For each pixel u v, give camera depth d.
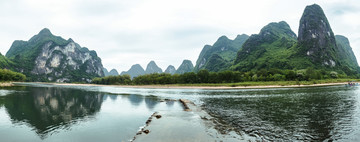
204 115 26.34
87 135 17.98
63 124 22.30
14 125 21.66
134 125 21.91
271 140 15.11
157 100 48.12
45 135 17.98
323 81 117.69
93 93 72.00
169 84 155.75
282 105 34.06
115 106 37.34
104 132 18.97
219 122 21.78
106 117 26.47
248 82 124.50
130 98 53.12
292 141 14.88
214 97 53.09
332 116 23.88
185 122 21.94
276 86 100.19
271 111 28.45
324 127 18.91
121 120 24.55
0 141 16.33
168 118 24.45
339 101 37.09
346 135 16.23
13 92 63.56
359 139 15.16
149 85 163.00
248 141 14.84
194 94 66.12
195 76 147.38
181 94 66.88
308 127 18.98
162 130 18.39
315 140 15.09
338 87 82.44
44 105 37.47
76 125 21.84
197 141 14.91
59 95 60.47
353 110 27.66
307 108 30.20
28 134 18.30
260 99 44.28
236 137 15.91
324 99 40.47
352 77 156.75
